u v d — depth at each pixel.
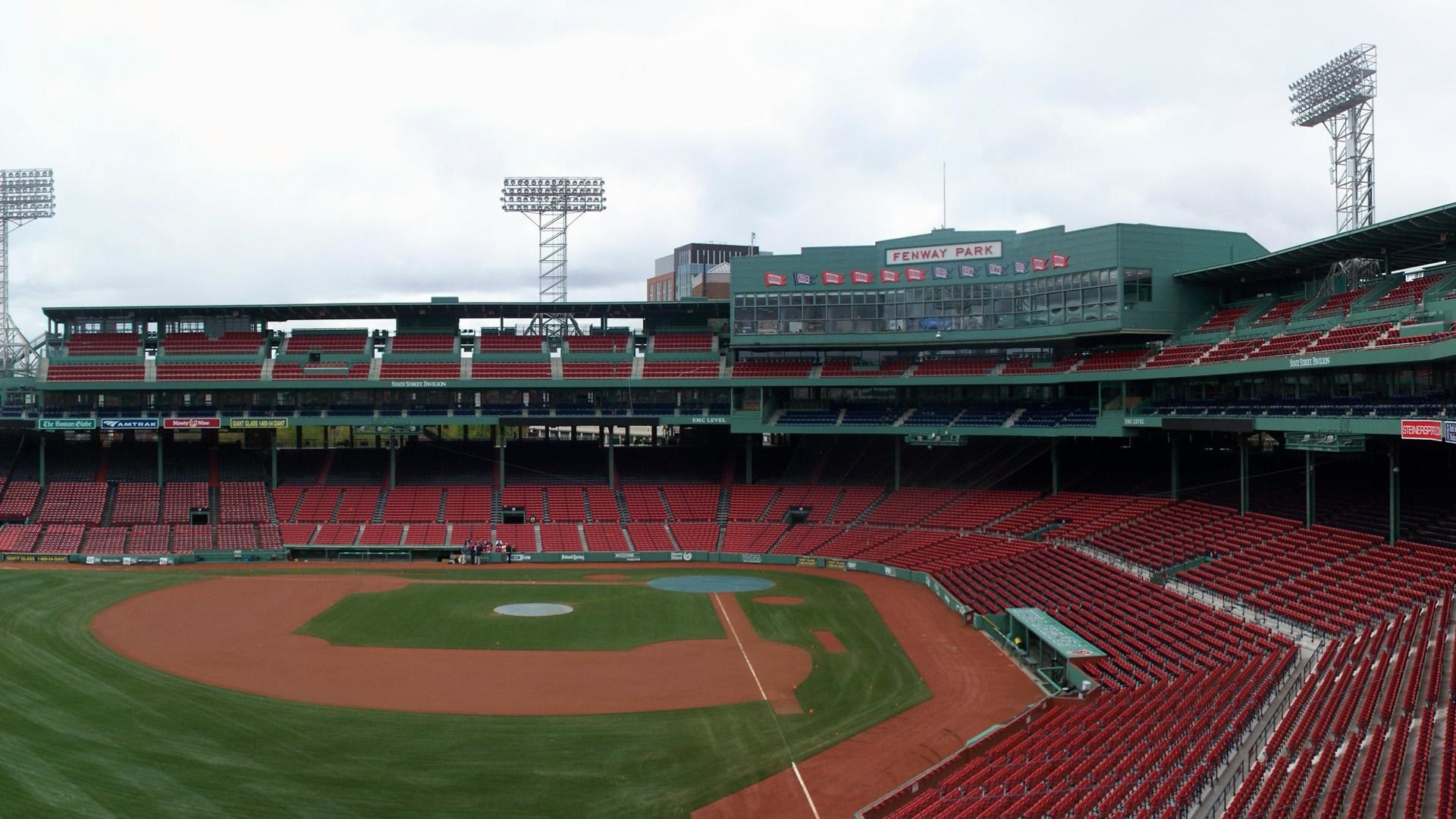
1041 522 72.62
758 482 92.31
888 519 82.44
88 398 89.69
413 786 31.91
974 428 79.38
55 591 62.91
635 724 38.38
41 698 39.19
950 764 33.12
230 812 29.38
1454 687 27.50
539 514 86.81
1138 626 46.09
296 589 66.19
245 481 89.25
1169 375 66.88
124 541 79.69
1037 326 77.75
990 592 59.44
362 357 91.81
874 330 83.94
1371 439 61.69
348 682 43.44
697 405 91.44
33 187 91.25
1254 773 26.19
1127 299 72.94
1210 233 74.25
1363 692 31.20
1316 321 60.25
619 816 29.94
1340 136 71.00
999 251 79.75
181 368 89.25
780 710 40.22
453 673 45.34
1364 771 24.73
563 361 91.69
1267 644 39.81
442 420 88.06
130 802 29.72
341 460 93.19
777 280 86.06
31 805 29.03
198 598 62.41
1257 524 57.41
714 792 31.84
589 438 99.88
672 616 58.28
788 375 87.88
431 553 81.25
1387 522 51.31
